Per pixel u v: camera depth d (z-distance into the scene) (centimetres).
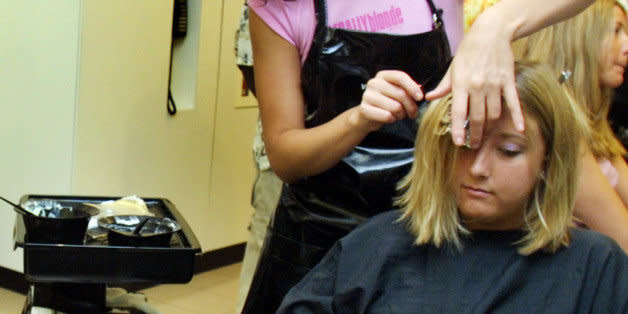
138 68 325
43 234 175
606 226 146
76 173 310
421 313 120
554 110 114
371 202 150
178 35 346
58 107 309
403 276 125
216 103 368
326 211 152
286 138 146
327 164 143
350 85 148
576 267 117
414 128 150
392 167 148
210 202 378
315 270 134
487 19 112
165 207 213
